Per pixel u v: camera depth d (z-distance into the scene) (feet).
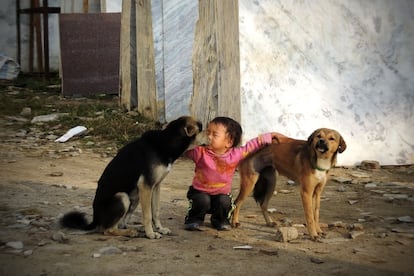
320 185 20.52
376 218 23.13
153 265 17.26
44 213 22.75
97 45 55.42
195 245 19.30
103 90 55.47
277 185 28.96
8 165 31.89
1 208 23.26
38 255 18.01
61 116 45.27
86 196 25.81
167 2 42.32
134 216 23.03
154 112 43.47
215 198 21.03
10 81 63.72
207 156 20.57
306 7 32.42
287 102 32.30
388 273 16.99
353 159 33.06
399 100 33.53
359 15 33.12
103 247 18.83
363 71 33.30
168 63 42.37
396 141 33.47
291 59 32.35
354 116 33.06
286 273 16.79
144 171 19.51
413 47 33.73
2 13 69.77
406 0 33.65
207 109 35.29
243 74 31.60
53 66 70.28
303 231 21.34
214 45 34.47
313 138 19.67
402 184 29.17
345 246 19.52
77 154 35.27
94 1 63.62
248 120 31.73
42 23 69.10
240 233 20.97
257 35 31.73
